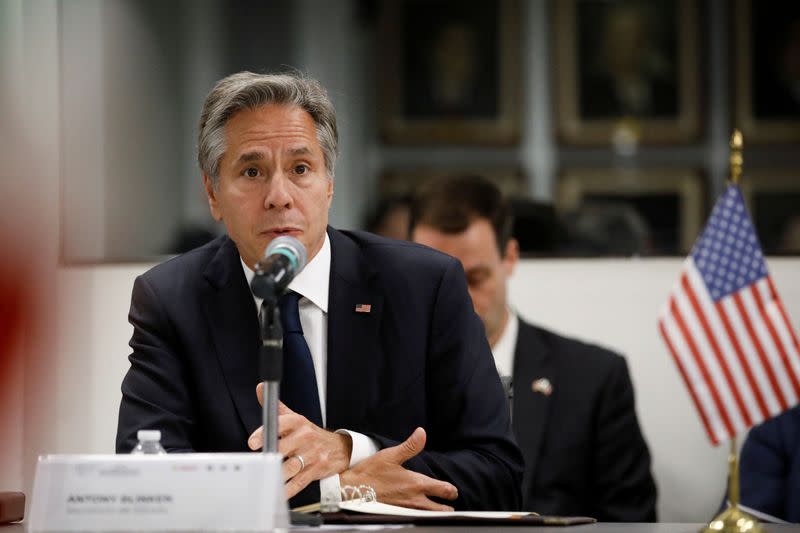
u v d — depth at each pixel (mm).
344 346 7445
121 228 14539
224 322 7477
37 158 11133
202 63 16844
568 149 18719
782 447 9562
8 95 11039
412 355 7496
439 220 10266
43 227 11125
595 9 18766
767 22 18594
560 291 11375
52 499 5312
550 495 9969
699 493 11000
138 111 15828
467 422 7438
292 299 7453
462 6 18828
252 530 5176
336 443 6930
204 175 7504
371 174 18656
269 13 18031
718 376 6512
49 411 10961
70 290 11156
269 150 7133
